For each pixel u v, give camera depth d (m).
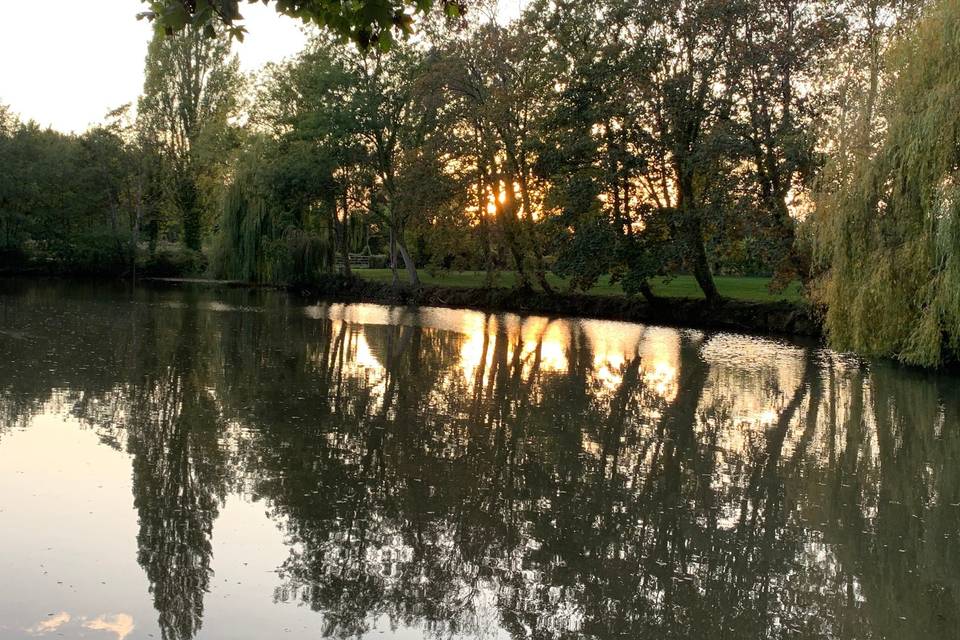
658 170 35.09
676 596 7.40
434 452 11.85
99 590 6.85
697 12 31.34
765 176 31.02
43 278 52.78
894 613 7.21
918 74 19.80
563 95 35.44
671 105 33.03
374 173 47.62
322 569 7.58
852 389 18.78
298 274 49.41
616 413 15.34
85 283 49.56
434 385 17.69
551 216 38.44
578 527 9.05
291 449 11.59
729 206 31.12
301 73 47.66
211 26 4.87
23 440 11.25
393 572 7.62
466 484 10.38
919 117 19.39
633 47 33.97
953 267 18.80
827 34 29.44
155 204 61.81
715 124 31.59
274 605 6.80
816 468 11.93
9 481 9.46
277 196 46.50
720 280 54.19
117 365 18.08
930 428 14.77
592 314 38.91
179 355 20.23
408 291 45.69
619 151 33.66
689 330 32.31
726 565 8.18
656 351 25.27
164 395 14.91
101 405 13.73
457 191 41.28
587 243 34.88
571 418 14.73
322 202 48.62
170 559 7.57
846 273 21.41
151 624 6.32
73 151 57.59
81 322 26.72
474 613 6.88
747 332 31.98
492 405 15.65
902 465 12.25
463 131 41.47
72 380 15.89
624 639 6.55
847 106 23.05
